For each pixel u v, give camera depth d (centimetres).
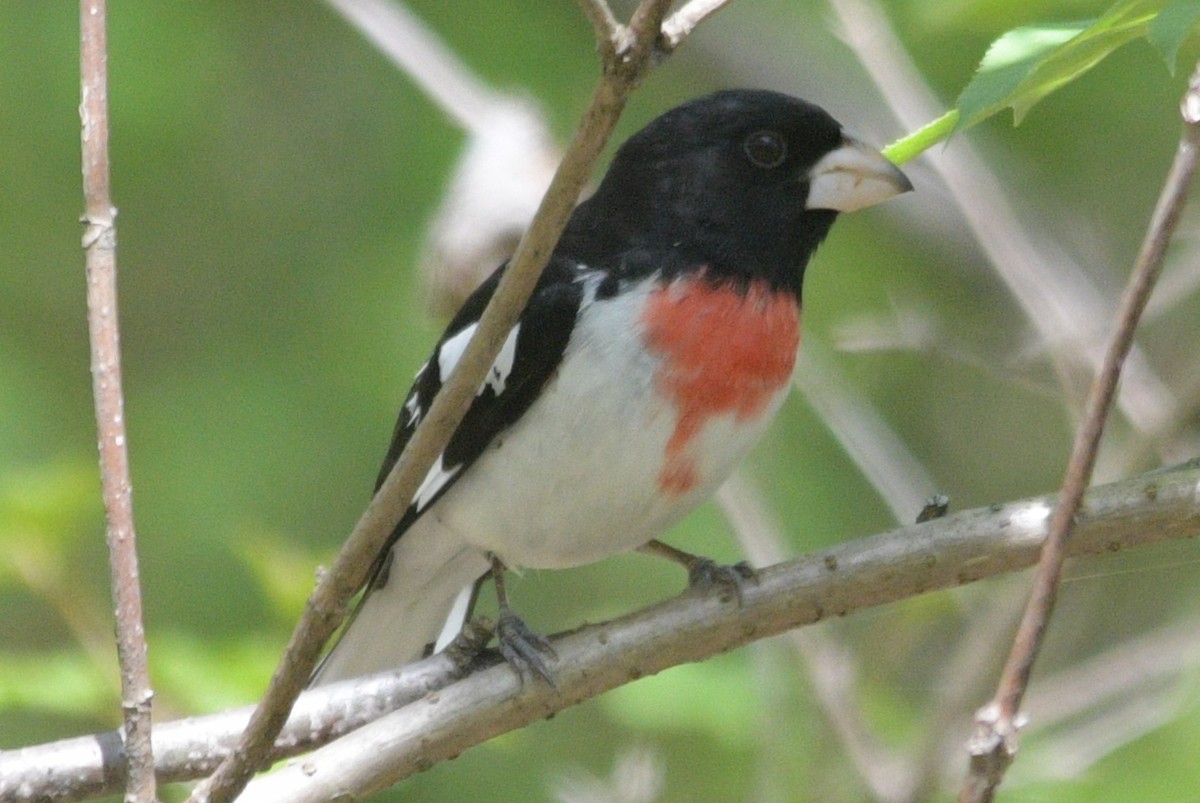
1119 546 557
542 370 631
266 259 1262
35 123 1223
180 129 1226
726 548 1072
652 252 648
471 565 705
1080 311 878
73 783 562
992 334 1177
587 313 630
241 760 479
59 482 792
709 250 648
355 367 1207
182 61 1230
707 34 1258
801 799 850
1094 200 1215
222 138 1270
